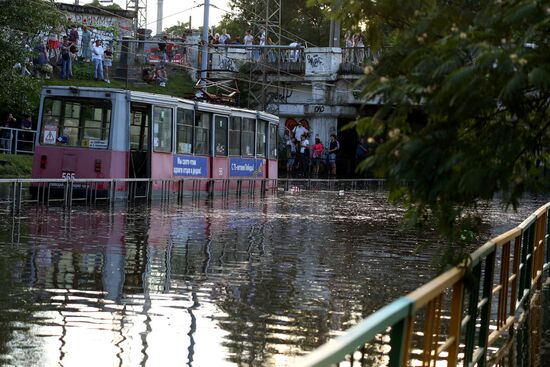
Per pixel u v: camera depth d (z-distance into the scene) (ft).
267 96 231.71
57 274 55.26
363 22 29.96
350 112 224.94
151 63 220.64
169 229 86.89
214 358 36.06
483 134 25.44
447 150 24.91
